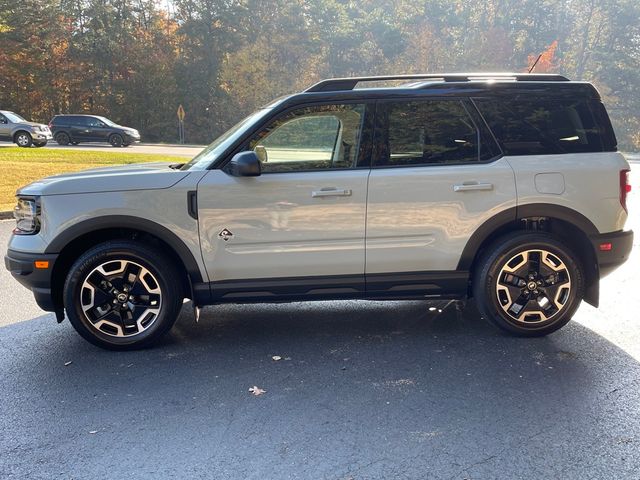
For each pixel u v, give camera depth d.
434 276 4.41
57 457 2.91
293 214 4.22
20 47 49.72
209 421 3.26
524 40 60.72
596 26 60.50
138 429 3.18
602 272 4.50
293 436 3.09
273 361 4.14
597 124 4.45
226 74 53.53
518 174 4.32
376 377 3.84
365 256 4.33
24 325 5.00
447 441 3.01
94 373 3.96
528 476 2.70
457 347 4.37
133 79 53.41
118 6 54.50
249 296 4.35
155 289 4.30
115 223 4.14
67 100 53.44
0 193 12.80
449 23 62.41
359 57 58.50
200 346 4.46
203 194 4.17
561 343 4.43
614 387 3.64
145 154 23.30
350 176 4.24
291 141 4.27
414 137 4.34
